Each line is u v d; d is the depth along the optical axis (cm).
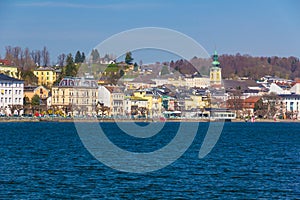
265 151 15200
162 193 8306
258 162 12194
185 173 10250
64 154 13500
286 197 8088
